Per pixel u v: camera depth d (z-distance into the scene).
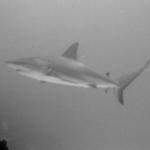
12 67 2.52
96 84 2.81
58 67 2.54
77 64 2.69
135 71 3.13
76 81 2.62
